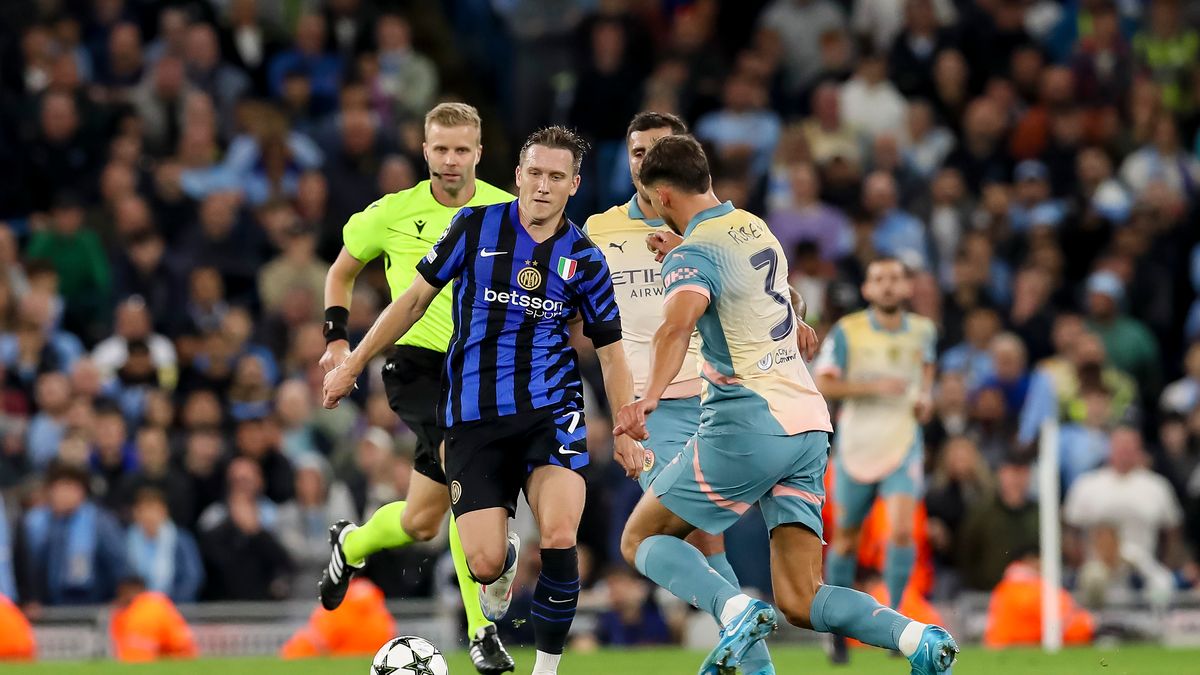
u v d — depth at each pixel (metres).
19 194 55.09
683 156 22.38
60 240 52.09
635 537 23.00
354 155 57.09
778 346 22.17
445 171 26.56
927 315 54.22
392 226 27.14
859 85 63.59
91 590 42.94
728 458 21.95
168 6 62.31
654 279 26.84
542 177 22.77
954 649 20.72
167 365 50.22
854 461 36.09
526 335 23.11
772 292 22.17
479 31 71.31
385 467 45.72
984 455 50.00
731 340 22.00
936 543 46.56
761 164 61.34
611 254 26.97
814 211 57.69
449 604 42.72
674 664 34.16
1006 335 55.12
